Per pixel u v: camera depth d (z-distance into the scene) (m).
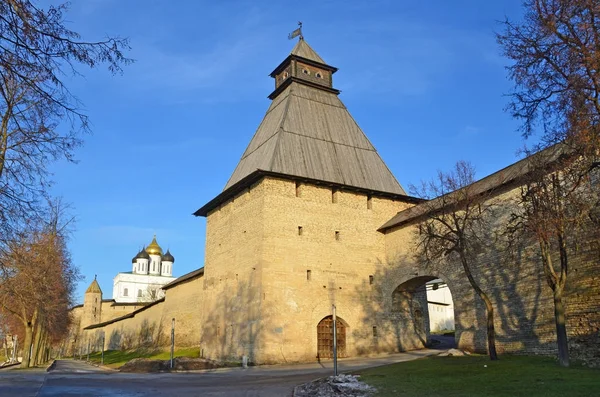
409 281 28.42
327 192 29.56
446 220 24.28
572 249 18.31
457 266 24.45
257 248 26.75
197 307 38.06
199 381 17.83
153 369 24.33
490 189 22.41
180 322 40.59
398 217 30.12
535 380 12.52
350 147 32.72
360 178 31.19
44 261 26.27
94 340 69.38
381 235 30.77
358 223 30.03
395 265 29.45
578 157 12.43
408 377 14.85
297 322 26.08
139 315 52.25
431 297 65.06
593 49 10.88
